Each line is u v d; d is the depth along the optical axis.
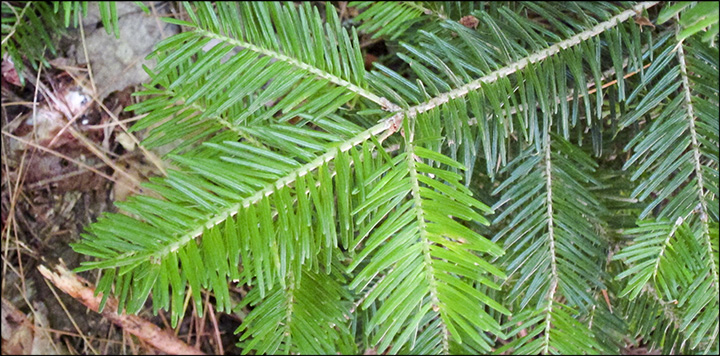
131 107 0.49
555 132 0.51
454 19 0.53
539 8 0.47
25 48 0.60
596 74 0.46
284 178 0.42
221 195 0.42
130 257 0.40
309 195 0.43
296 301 0.48
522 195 0.51
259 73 0.45
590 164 0.52
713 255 0.45
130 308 0.40
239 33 0.45
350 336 0.51
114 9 0.46
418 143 0.43
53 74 0.66
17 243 0.65
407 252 0.41
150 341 0.64
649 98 0.46
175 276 0.40
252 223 0.41
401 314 0.41
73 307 0.66
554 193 0.49
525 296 0.49
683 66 0.46
